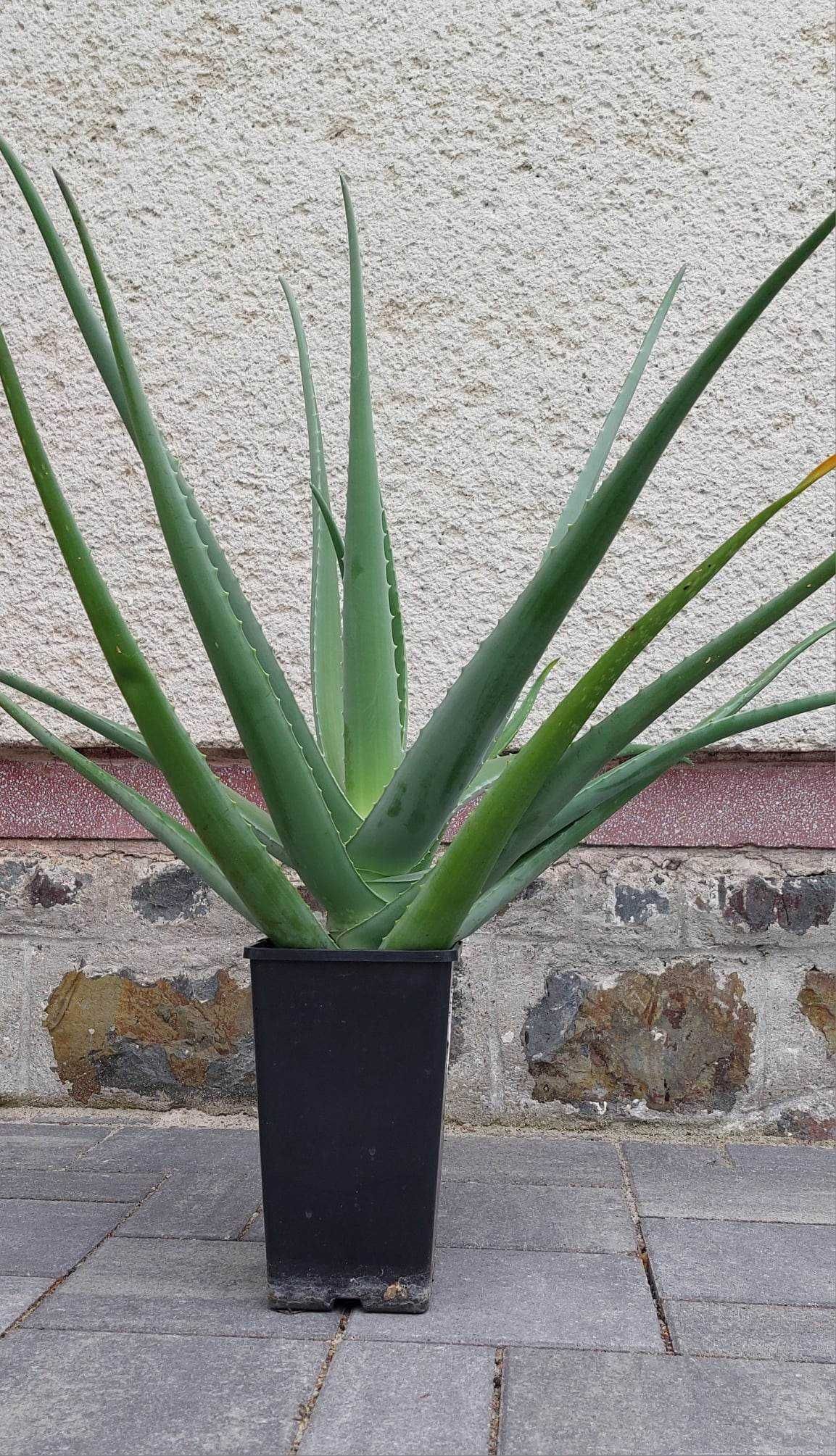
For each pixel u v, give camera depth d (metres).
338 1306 1.43
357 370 1.51
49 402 1.96
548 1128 1.87
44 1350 1.36
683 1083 1.86
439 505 1.92
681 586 1.32
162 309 1.95
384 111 1.93
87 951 1.94
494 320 1.92
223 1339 1.38
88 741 1.94
